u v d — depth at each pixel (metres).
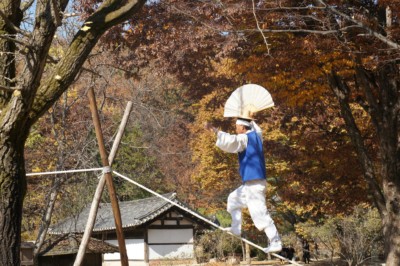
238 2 13.73
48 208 15.95
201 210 42.97
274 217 33.78
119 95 21.25
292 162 20.95
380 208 16.58
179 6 14.35
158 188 40.06
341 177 19.77
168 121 34.03
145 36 14.99
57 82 6.97
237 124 7.80
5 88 6.70
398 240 15.91
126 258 9.39
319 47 14.10
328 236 27.34
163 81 27.81
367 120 19.73
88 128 17.03
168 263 36.69
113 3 7.03
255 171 7.58
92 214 9.62
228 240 36.75
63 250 17.91
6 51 7.46
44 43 6.81
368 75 17.02
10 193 6.99
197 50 14.70
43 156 17.34
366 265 26.20
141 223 37.06
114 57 15.79
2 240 6.93
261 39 14.56
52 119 16.25
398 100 16.08
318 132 19.78
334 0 14.12
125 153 31.19
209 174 31.41
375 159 19.55
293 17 13.80
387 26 14.50
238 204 7.81
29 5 7.93
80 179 16.83
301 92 15.34
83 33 6.97
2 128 6.87
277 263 34.44
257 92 7.82
